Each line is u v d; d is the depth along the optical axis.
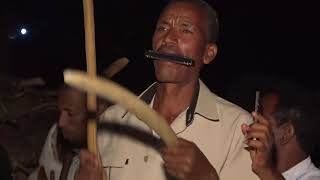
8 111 4.21
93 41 1.66
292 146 2.67
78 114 2.62
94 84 1.30
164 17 2.01
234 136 1.99
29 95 4.41
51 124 4.29
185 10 1.99
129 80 8.28
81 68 5.54
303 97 2.71
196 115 2.03
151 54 1.95
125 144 2.07
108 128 2.12
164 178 1.98
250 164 1.94
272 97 2.74
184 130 2.02
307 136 2.67
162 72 1.97
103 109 2.18
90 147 1.82
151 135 2.04
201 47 2.00
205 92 2.08
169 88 2.04
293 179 2.68
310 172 2.68
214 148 1.99
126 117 2.10
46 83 5.06
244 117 2.01
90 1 1.66
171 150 1.64
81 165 1.83
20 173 3.83
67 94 2.63
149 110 1.51
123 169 2.04
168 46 1.96
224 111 2.04
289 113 2.67
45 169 2.96
